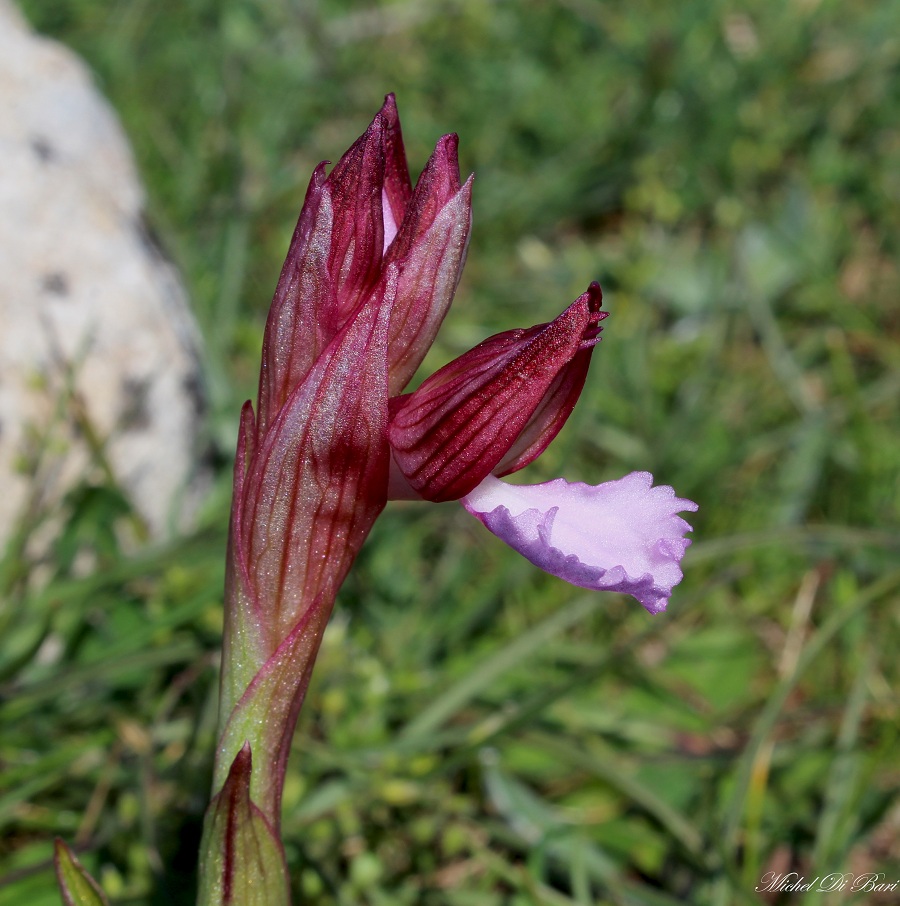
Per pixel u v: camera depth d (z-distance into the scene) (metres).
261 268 0.31
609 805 0.20
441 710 0.20
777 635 0.24
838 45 0.41
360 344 0.13
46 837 0.19
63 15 0.38
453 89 0.39
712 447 0.27
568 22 0.42
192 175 0.32
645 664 0.23
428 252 0.13
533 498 0.13
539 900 0.17
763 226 0.33
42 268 0.22
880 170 0.36
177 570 0.21
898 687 0.22
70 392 0.21
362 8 0.43
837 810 0.20
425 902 0.19
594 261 0.34
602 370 0.26
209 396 0.25
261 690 0.13
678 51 0.38
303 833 0.19
